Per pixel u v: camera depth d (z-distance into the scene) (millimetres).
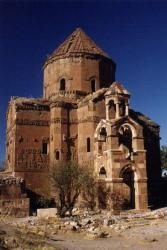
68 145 49938
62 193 42094
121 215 38969
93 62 56156
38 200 46594
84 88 54969
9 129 56156
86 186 43062
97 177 44469
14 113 50719
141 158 43781
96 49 58531
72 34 61781
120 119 44000
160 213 36312
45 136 50625
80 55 55656
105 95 46250
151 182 51688
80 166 44781
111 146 42906
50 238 27969
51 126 50656
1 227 28891
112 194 41656
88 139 49031
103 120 45438
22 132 49625
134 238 27594
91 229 31422
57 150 49125
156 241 26109
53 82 56594
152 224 33188
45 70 59594
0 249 18906
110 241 27047
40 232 29375
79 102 51469
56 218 36750
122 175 42938
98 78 55875
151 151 53219
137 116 54188
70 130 50562
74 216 39250
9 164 55125
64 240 27359
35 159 49438
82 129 49969
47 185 48562
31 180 48562
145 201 42812
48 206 45406
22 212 43062
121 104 45969
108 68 57938
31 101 51031
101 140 46625
